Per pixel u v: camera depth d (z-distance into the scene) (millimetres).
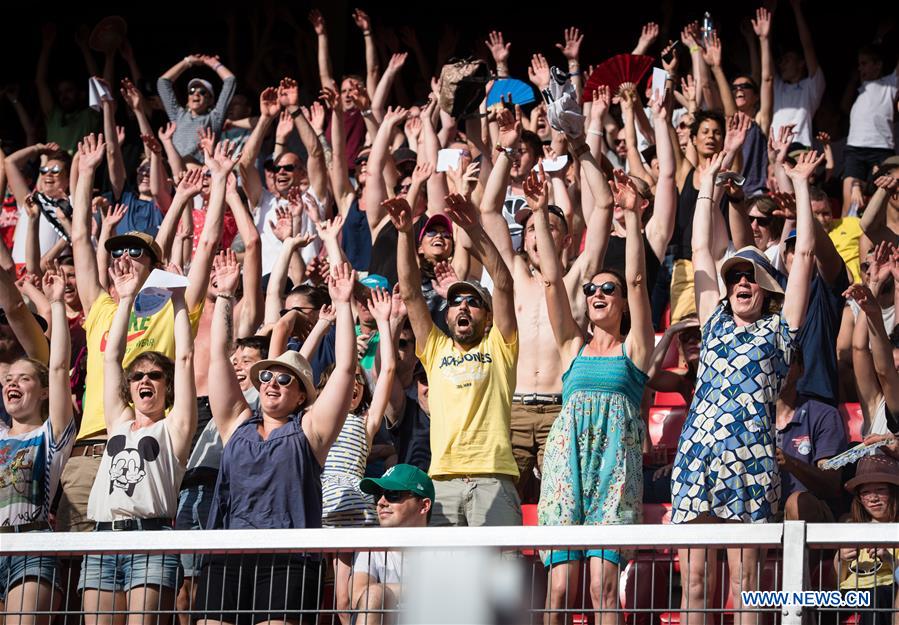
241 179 21172
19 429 14570
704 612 9359
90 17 32031
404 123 23531
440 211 18906
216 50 31594
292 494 12266
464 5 31625
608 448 12938
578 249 18359
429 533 9414
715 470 12203
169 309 15398
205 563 11609
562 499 12750
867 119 24000
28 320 17000
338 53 30359
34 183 26609
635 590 10281
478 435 13773
